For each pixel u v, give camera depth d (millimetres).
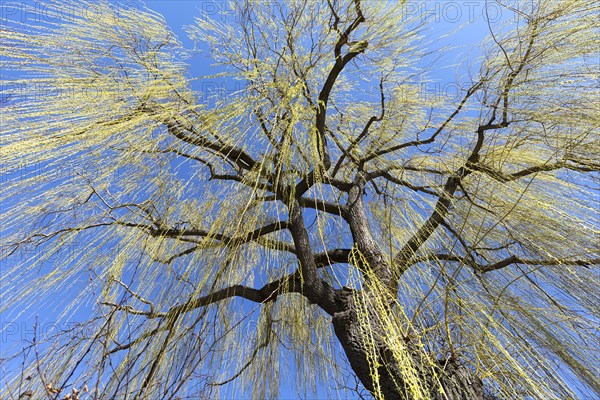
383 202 2859
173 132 1950
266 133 1895
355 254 2156
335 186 2570
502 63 2176
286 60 2125
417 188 2621
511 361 1451
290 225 2285
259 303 2176
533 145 2328
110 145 1826
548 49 2111
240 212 2041
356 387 1904
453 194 2367
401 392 1476
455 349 1586
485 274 2156
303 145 2160
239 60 2080
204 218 2322
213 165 2375
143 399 1620
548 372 1624
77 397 1414
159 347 1980
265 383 2680
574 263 1939
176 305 2072
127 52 1949
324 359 2768
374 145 2727
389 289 1936
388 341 1483
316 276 2150
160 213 2275
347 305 2002
